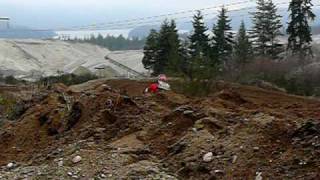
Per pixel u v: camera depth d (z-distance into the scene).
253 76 34.97
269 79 33.56
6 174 11.03
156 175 9.47
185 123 11.63
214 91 18.72
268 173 8.64
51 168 10.75
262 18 52.94
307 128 9.34
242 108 13.37
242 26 55.53
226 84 24.31
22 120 14.50
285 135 9.55
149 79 29.48
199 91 17.86
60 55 116.75
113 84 27.02
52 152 11.99
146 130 11.91
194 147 10.26
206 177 9.19
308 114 12.30
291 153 8.94
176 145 10.66
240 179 8.78
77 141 12.18
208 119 11.15
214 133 10.68
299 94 29.02
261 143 9.52
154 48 52.06
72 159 10.91
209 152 9.82
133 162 10.31
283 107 14.81
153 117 12.71
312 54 44.50
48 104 15.32
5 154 12.76
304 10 44.19
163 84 19.09
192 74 18.67
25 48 115.25
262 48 52.44
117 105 13.48
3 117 16.84
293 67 39.03
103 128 12.54
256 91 23.19
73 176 10.04
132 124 12.40
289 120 10.27
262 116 10.79
